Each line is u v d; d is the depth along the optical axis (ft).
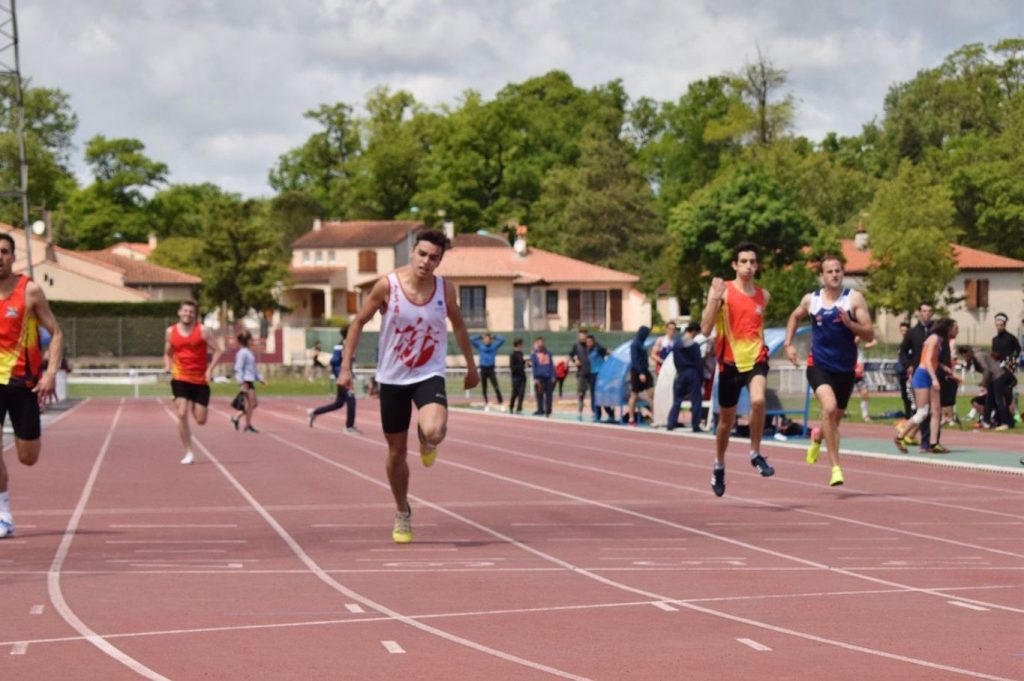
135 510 55.72
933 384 83.56
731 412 56.75
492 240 424.87
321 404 186.91
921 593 34.78
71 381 274.98
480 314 324.80
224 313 374.63
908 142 435.12
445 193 490.08
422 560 40.75
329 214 547.08
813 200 369.71
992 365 111.55
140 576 37.27
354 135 565.53
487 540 45.98
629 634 29.19
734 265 55.77
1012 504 57.77
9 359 45.47
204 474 74.13
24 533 47.65
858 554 42.27
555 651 27.35
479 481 69.92
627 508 56.65
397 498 45.14
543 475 73.61
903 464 79.10
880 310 307.99
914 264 294.87
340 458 86.94
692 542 45.34
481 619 30.96
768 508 56.44
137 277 363.56
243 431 120.26
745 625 30.32
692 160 462.60
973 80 438.40
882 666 25.94
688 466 79.66
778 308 238.68
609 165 422.00
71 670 25.27
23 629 29.40
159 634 28.91
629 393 125.49
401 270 43.39
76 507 56.80
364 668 25.59
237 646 27.68
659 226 412.98
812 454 61.52
